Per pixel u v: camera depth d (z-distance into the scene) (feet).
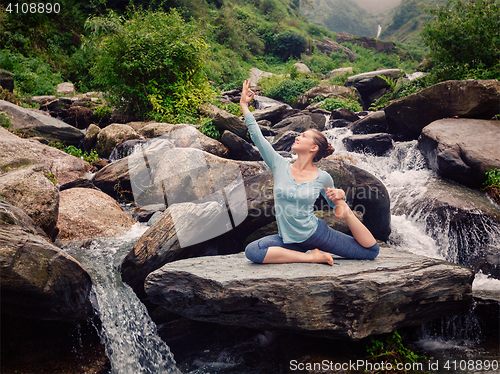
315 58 109.70
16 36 46.24
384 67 117.08
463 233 15.46
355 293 8.00
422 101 23.49
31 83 39.68
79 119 30.91
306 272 8.28
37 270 7.39
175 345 10.51
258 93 58.54
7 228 7.49
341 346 9.69
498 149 18.34
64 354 9.10
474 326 11.16
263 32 113.29
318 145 8.78
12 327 8.94
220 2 106.83
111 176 17.44
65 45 53.78
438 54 30.01
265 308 8.09
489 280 13.82
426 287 8.91
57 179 18.17
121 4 62.49
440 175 19.25
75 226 14.03
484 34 27.50
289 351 9.66
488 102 21.34
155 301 8.69
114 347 9.66
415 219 16.81
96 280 10.30
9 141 18.28
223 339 10.68
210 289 8.11
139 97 28.99
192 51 29.81
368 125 27.20
